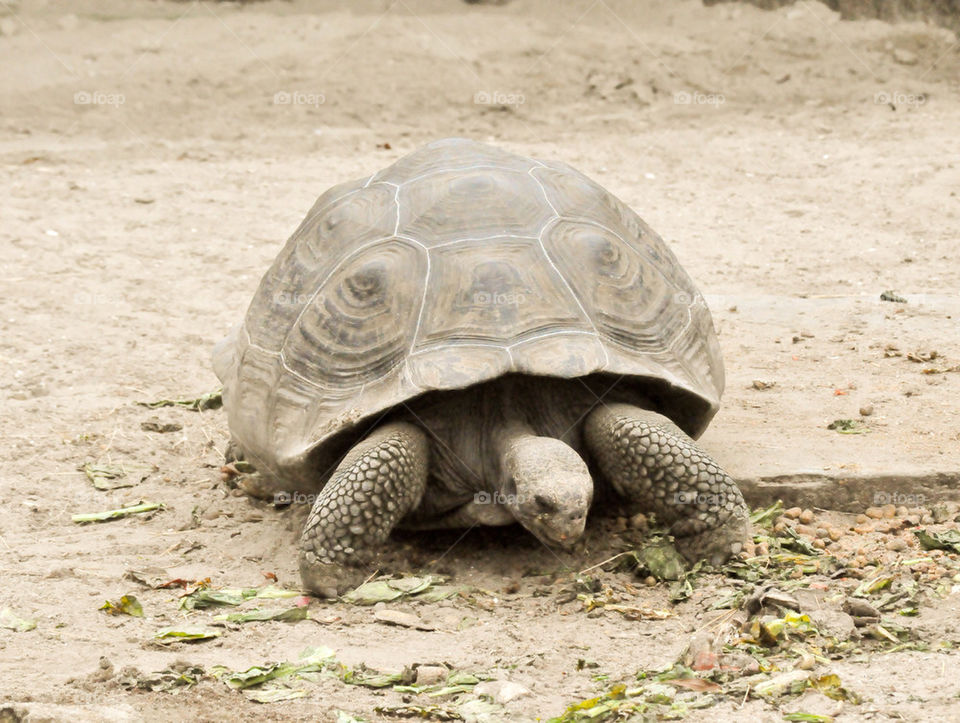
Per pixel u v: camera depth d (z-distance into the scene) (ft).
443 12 185.78
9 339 80.84
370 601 46.19
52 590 47.60
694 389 50.52
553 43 168.76
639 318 50.90
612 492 52.03
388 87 158.30
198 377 75.82
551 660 40.88
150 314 86.74
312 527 47.21
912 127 140.46
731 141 139.33
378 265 51.08
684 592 45.88
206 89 158.10
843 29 167.32
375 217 53.98
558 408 49.98
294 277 54.85
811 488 54.19
